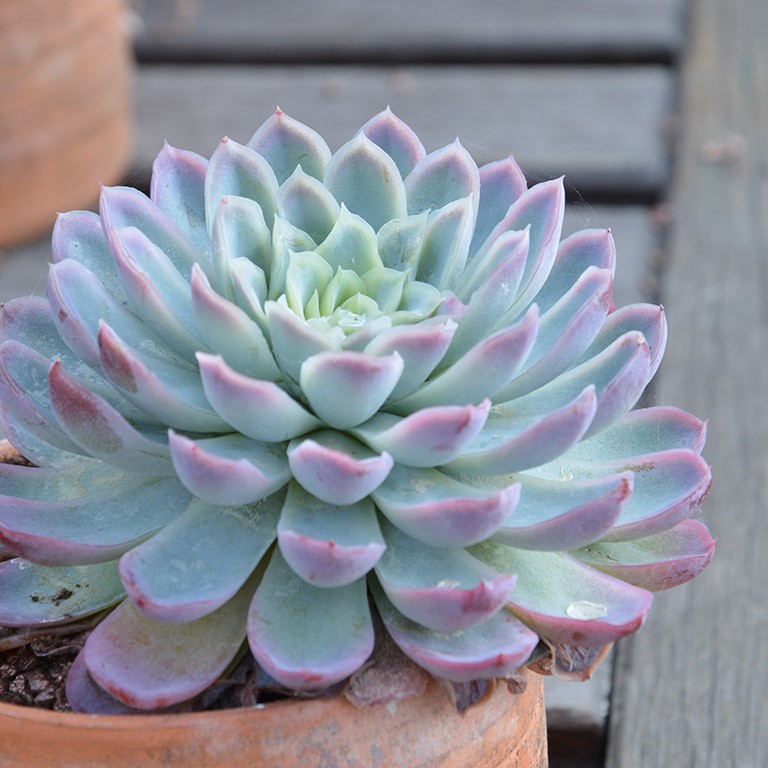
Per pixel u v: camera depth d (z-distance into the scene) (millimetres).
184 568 597
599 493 607
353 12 1598
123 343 595
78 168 1274
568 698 743
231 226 624
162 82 1493
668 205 1190
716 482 853
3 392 619
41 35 1179
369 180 639
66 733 586
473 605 578
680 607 778
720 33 1514
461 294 631
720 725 726
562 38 1504
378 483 587
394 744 596
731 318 1026
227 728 586
